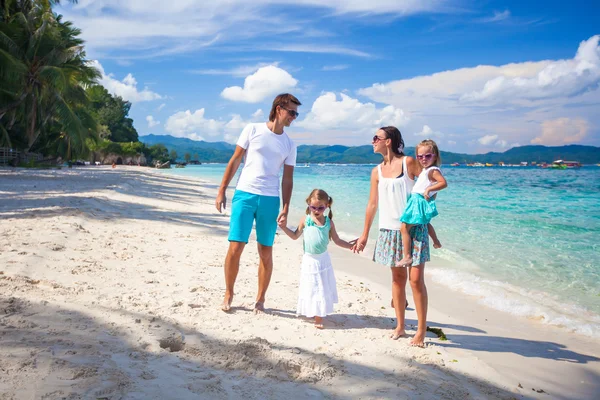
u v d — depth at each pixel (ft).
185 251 22.89
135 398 7.58
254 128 13.83
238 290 16.34
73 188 56.75
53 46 106.93
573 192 93.97
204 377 8.82
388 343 12.03
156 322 11.82
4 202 36.55
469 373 10.51
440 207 60.34
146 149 349.61
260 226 13.88
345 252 28.58
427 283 20.97
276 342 11.20
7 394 7.17
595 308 17.49
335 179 175.11
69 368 8.30
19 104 109.60
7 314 10.86
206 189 90.63
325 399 8.48
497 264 25.36
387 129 12.66
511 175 247.09
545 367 11.46
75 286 14.43
